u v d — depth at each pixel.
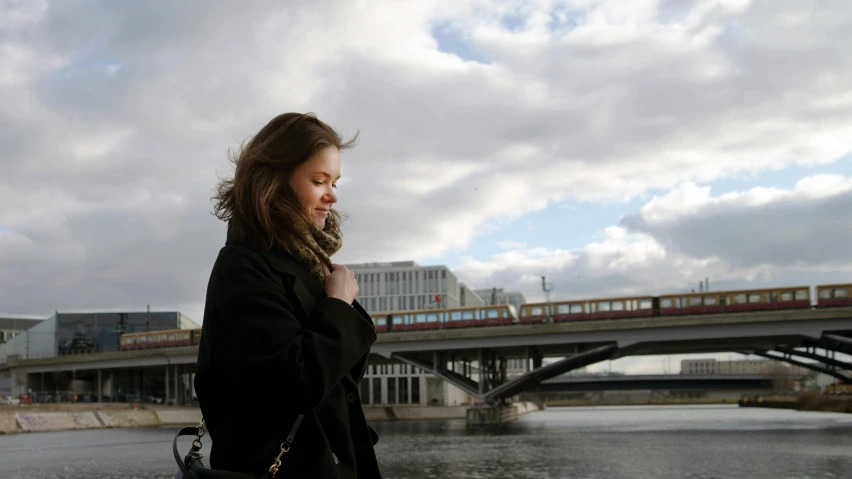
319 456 1.87
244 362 1.78
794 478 25.00
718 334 54.19
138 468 28.72
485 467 29.17
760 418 74.94
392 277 137.88
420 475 26.58
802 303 53.12
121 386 103.31
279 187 2.06
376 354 69.06
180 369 92.06
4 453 36.00
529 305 62.78
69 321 104.38
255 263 1.93
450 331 63.50
